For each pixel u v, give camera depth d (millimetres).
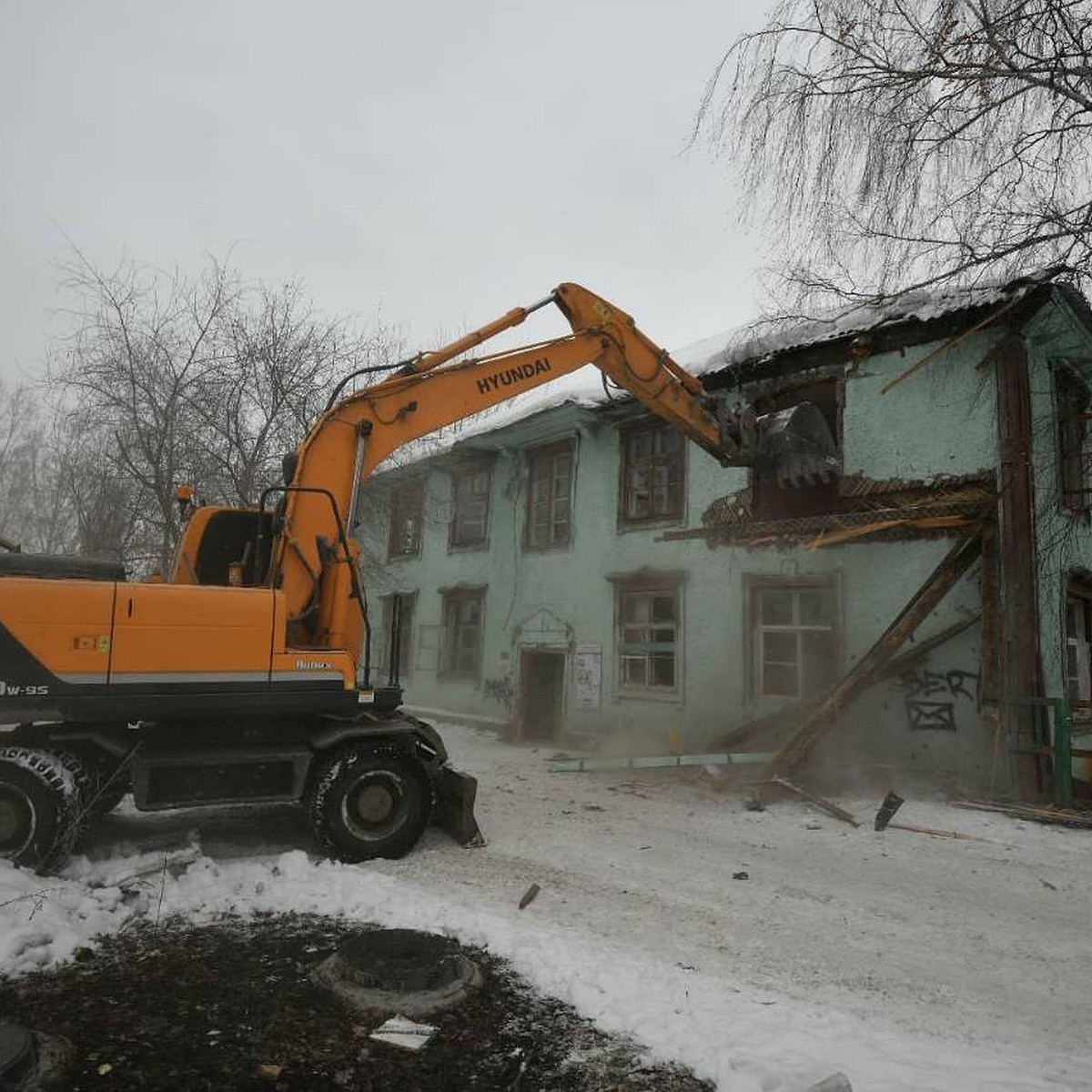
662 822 7762
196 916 4746
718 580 12336
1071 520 10516
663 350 8898
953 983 4125
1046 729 8820
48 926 4262
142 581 7238
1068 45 7402
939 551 10062
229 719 6262
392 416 7148
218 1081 3023
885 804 7742
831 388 11625
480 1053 3283
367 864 5934
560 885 5602
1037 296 9219
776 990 3963
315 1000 3707
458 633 18078
